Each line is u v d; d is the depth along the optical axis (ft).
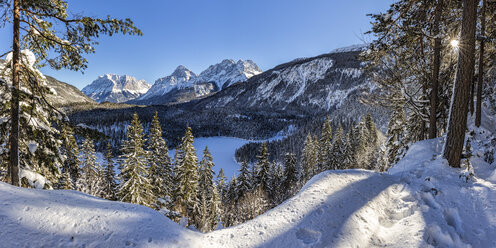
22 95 22.06
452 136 21.99
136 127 58.54
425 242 13.21
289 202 18.80
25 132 25.55
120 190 58.65
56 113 25.31
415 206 17.03
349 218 15.70
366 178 22.71
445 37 32.07
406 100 35.94
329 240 13.75
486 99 38.96
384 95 37.32
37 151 26.55
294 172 137.18
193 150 75.25
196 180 77.15
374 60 35.65
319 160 139.33
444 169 21.35
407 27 30.50
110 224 12.68
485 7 28.66
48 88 26.48
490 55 31.48
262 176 116.16
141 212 14.58
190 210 81.61
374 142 163.02
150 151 70.38
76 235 11.44
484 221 13.98
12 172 23.27
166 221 14.42
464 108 21.30
